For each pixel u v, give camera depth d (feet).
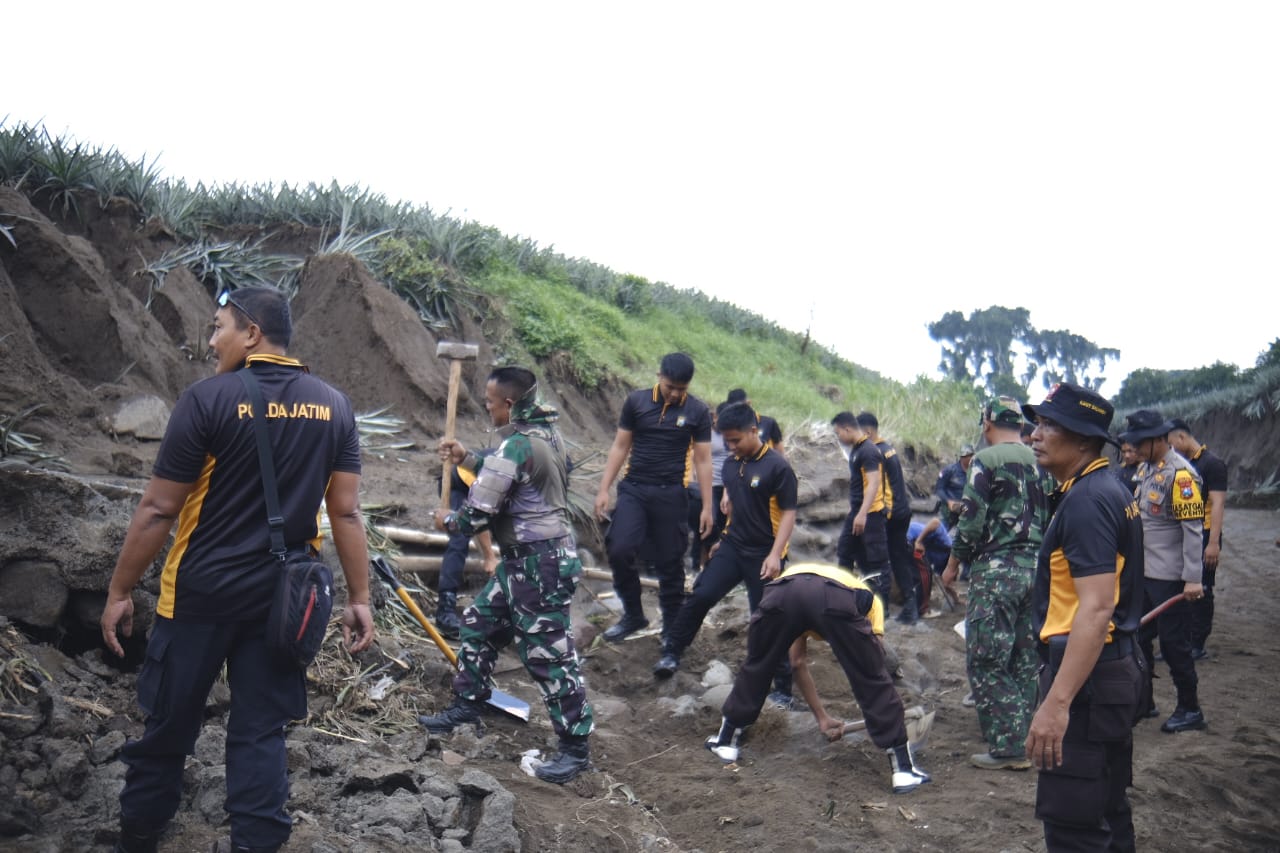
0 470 15.19
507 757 17.56
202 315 32.42
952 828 16.24
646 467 24.30
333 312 33.63
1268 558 45.09
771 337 71.10
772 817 16.31
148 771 11.14
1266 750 20.26
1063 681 12.01
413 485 27.91
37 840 11.94
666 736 20.24
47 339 26.53
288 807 13.64
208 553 10.99
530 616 16.98
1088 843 12.46
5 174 32.63
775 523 22.06
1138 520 12.78
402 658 19.34
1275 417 69.26
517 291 44.34
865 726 18.84
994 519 19.26
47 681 14.03
